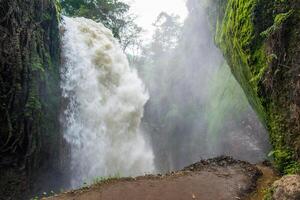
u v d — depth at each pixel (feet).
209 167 25.86
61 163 55.93
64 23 70.49
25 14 44.83
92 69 71.51
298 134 19.80
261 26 25.09
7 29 41.45
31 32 45.98
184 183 22.65
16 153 44.96
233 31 31.94
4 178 43.75
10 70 41.65
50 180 52.65
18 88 42.73
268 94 23.44
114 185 22.99
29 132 45.24
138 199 20.58
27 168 46.52
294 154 20.02
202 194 20.94
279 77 21.72
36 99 45.06
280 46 21.54
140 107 81.97
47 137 50.60
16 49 42.01
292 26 20.86
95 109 68.59
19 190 45.44
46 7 52.42
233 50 34.17
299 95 19.57
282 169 21.22
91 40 75.20
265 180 22.68
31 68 45.03
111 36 84.48
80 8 103.19
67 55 66.08
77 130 62.18
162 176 24.64
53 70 55.06
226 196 20.58
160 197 20.76
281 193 15.88
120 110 75.77
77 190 23.04
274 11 23.52
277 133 21.95
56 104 54.19
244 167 25.18
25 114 43.73
